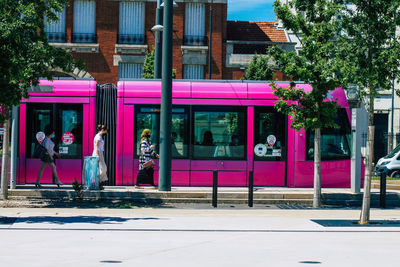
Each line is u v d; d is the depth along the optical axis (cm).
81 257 895
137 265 834
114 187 1859
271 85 1738
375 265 859
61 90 1902
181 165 1905
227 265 842
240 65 3578
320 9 1705
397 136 3756
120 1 3553
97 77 3531
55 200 1720
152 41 3566
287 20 1722
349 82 1482
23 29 1434
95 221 1338
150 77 3338
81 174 1895
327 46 1614
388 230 1255
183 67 3588
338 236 1167
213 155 1909
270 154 1912
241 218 1426
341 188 1934
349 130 1939
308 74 1675
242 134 1911
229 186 1909
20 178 1888
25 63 1527
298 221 1380
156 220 1367
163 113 1797
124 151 1898
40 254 919
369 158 1377
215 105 1914
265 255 933
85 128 1900
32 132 1891
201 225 1291
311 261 884
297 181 1909
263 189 1858
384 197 1767
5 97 1361
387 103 3769
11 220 1338
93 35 3541
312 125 1694
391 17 1471
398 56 1447
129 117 1902
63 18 3525
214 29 3578
